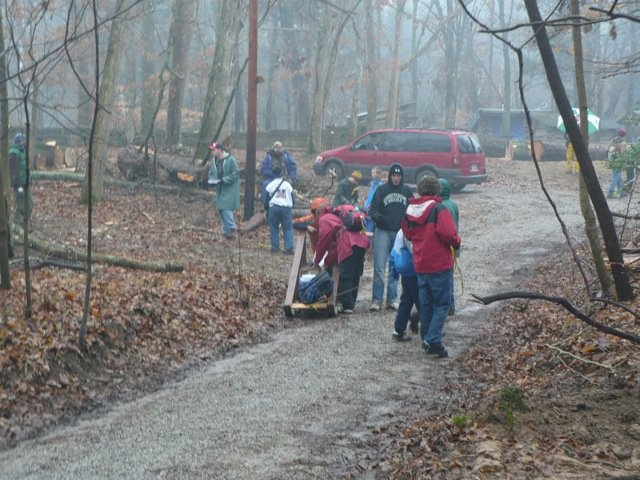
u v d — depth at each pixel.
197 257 15.26
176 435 6.72
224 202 17.50
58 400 7.54
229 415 7.25
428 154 28.52
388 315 11.64
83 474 5.86
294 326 11.03
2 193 9.55
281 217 16.53
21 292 9.58
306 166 34.78
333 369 8.81
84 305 8.55
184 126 47.88
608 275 9.59
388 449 6.28
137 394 7.99
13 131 26.42
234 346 9.90
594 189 8.78
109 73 20.55
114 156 28.72
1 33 9.69
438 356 9.29
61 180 23.59
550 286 12.48
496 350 9.38
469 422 6.29
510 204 25.59
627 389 6.61
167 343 9.47
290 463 6.05
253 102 19.53
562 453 5.62
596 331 8.08
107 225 18.33
